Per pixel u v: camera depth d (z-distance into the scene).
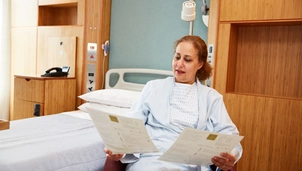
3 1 3.56
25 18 3.51
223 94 2.31
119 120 1.09
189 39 1.56
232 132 1.45
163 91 1.55
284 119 2.09
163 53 2.89
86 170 1.62
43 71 3.38
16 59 3.63
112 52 3.16
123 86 3.00
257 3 2.16
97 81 3.06
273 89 2.46
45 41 3.35
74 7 3.42
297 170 2.06
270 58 2.47
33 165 1.38
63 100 2.99
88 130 2.04
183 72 1.53
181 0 2.76
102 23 3.03
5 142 1.63
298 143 2.05
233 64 2.49
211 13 2.37
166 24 2.85
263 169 2.18
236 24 2.33
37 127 2.02
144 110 1.56
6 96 3.69
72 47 3.12
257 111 2.19
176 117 1.49
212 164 1.36
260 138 2.18
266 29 2.47
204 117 1.48
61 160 1.50
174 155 1.17
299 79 2.36
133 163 1.42
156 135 1.49
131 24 3.04
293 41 2.37
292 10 2.04
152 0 2.91
